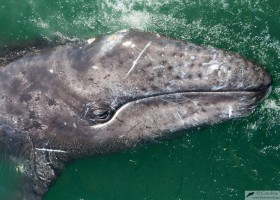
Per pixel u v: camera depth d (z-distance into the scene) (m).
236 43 12.58
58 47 11.05
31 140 11.16
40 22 12.97
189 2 13.02
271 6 12.95
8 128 11.07
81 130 10.93
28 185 11.49
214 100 10.59
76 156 11.52
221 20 12.84
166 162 11.77
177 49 10.44
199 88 10.45
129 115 10.77
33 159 11.34
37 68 10.75
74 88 10.52
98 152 11.48
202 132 11.31
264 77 10.50
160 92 10.52
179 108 10.69
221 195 12.02
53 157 11.36
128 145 11.27
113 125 10.88
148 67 10.39
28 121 10.91
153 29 12.84
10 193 11.60
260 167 12.00
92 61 10.47
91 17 13.06
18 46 11.95
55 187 11.79
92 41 10.74
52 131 10.98
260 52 12.47
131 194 12.03
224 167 11.92
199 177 11.94
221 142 11.62
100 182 12.02
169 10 13.01
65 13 13.10
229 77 10.34
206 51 10.44
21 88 10.74
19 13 13.15
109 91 10.48
